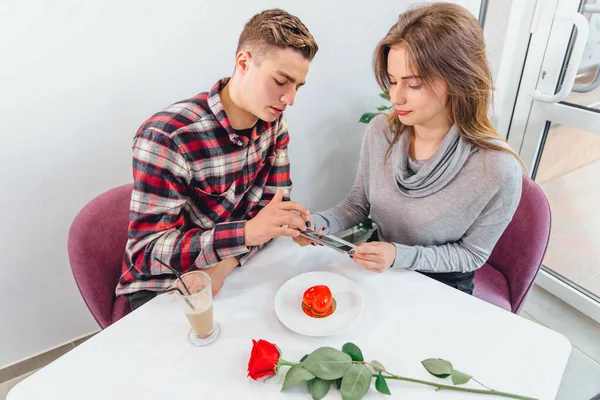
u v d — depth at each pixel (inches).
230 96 38.6
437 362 27.8
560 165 67.2
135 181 35.9
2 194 48.3
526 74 64.4
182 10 49.6
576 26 53.7
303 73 35.5
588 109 59.4
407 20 36.6
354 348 28.3
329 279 37.0
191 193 40.5
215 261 35.9
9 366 59.7
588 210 66.4
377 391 27.5
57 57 44.8
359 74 70.1
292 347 30.9
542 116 65.0
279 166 47.5
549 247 73.9
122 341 31.5
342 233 82.5
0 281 52.9
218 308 34.7
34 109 46.0
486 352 30.1
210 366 29.5
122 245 46.9
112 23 46.2
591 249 68.2
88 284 41.6
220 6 52.0
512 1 60.4
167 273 38.1
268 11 36.5
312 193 78.2
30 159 48.1
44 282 56.2
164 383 28.5
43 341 60.8
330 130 72.7
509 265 49.3
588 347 63.0
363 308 33.8
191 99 39.4
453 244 43.3
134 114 52.3
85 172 52.2
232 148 40.1
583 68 58.7
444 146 39.4
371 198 47.6
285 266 39.6
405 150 43.5
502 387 27.6
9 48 42.2
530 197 45.4
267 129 43.2
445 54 34.2
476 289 49.2
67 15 43.4
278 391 27.7
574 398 55.6
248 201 46.8
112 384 28.5
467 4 67.6
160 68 51.5
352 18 63.7
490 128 40.5
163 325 32.8
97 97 48.9
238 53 36.0
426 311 33.7
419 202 42.9
